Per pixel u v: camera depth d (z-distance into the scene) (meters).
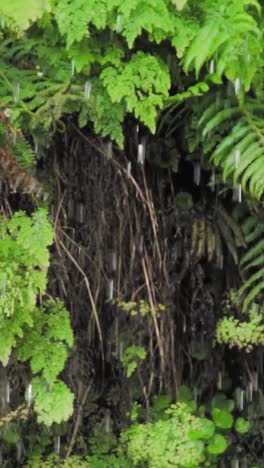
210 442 3.95
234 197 3.70
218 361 4.16
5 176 3.04
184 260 3.94
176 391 4.01
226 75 3.18
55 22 3.29
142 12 3.15
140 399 4.03
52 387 3.32
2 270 3.08
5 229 3.16
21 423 3.89
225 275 4.01
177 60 3.36
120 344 3.94
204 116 3.31
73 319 3.86
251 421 4.18
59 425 3.96
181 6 3.09
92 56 3.23
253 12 3.47
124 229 3.80
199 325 4.06
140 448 3.80
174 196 3.88
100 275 3.83
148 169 3.80
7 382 3.67
